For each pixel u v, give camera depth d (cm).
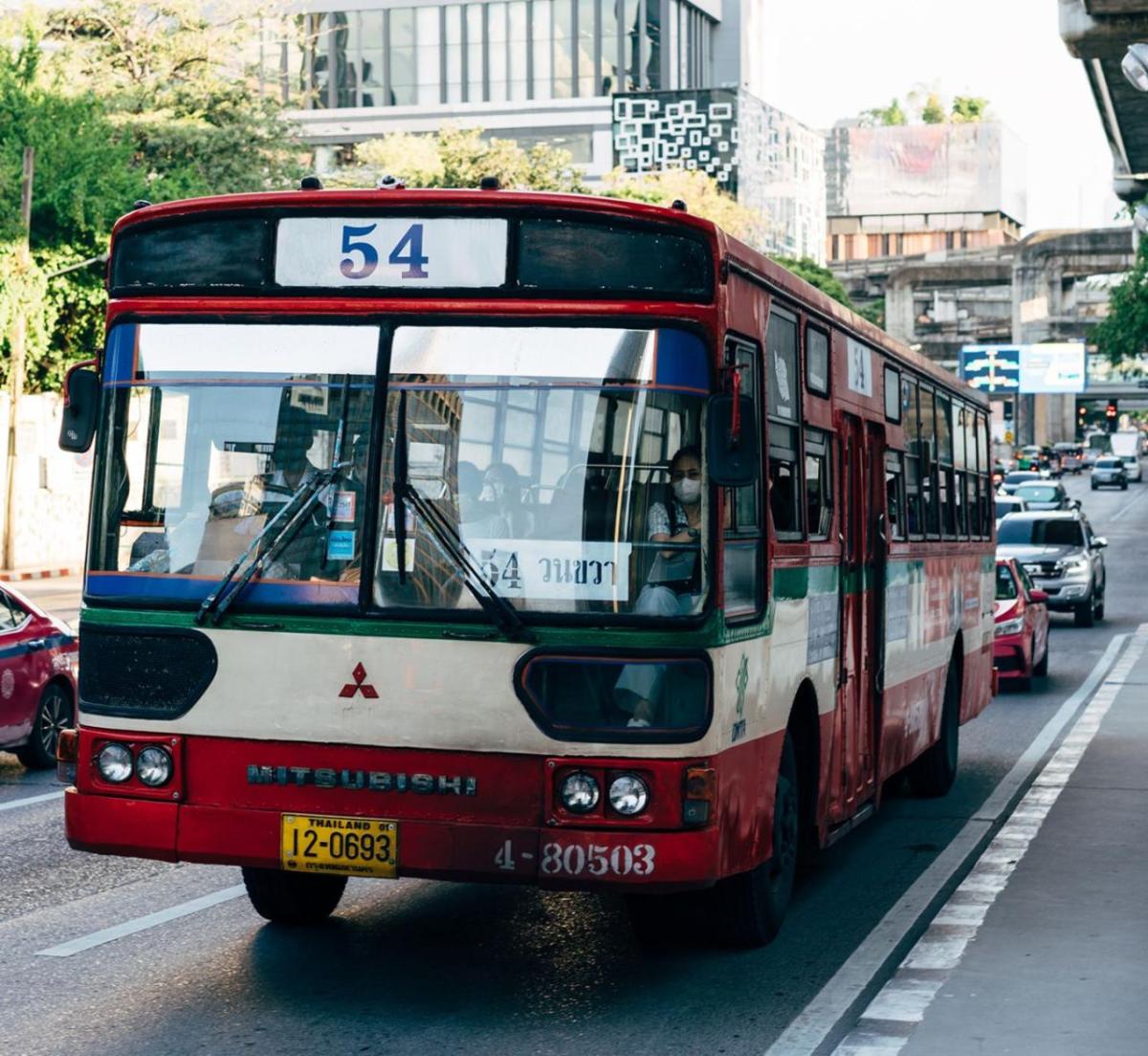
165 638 827
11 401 5072
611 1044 767
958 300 17450
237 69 7688
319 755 805
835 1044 769
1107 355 7825
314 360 823
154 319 845
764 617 891
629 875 777
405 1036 776
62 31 7275
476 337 811
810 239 13200
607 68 11494
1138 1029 791
